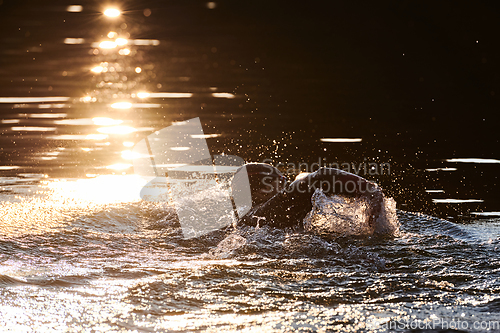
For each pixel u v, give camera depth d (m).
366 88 49.22
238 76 54.72
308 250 13.74
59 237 14.38
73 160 26.02
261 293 11.06
